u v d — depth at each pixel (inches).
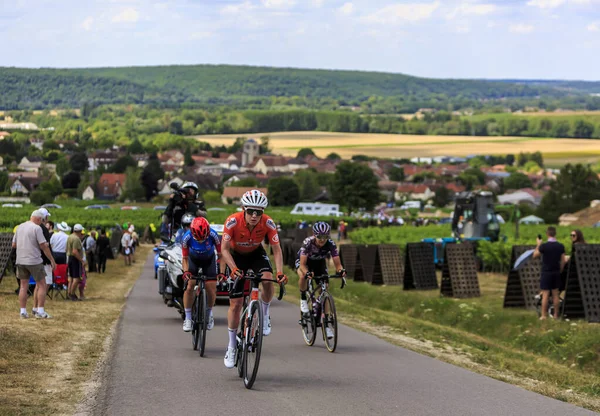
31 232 637.3
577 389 403.2
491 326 674.2
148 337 551.8
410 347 534.6
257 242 390.9
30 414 307.1
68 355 458.0
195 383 378.6
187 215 669.3
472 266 949.8
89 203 6919.3
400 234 1995.6
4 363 418.0
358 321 712.4
